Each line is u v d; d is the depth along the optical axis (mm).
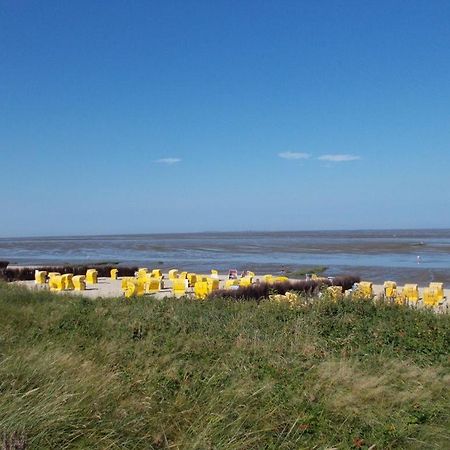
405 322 9984
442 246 96688
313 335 9352
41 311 12828
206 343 9102
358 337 9250
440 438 5578
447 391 6910
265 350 8352
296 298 12398
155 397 6230
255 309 12188
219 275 41188
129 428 5289
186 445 5051
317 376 7078
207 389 6410
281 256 71125
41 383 5988
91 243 162625
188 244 133875
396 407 6355
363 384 6773
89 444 4984
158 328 10664
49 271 39000
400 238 161375
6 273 37438
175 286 26453
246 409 5844
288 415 5918
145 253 88250
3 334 9273
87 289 30469
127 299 15344
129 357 8242
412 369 7566
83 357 7867
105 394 5887
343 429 5641
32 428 4922
